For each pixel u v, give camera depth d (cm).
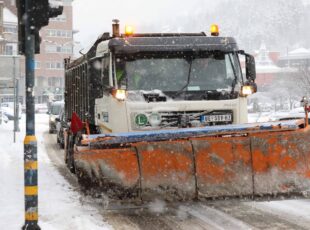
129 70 1169
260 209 1088
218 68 1205
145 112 1151
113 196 971
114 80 1159
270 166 1006
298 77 7188
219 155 997
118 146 988
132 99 1154
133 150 975
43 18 832
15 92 3231
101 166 965
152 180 976
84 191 979
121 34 1291
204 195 988
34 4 827
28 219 839
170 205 1112
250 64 1209
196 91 1181
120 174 969
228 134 1015
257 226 944
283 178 1007
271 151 1009
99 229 912
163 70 1183
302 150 1013
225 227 941
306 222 970
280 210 1076
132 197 975
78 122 1066
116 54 1163
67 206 1098
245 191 998
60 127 2412
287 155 1010
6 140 2919
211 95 1180
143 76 1172
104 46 1211
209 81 1196
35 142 838
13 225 927
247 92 1191
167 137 999
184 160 988
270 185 1004
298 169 1011
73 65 1767
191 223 971
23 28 841
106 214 1032
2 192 1270
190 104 1165
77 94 1667
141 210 1072
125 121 1145
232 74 1207
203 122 1170
